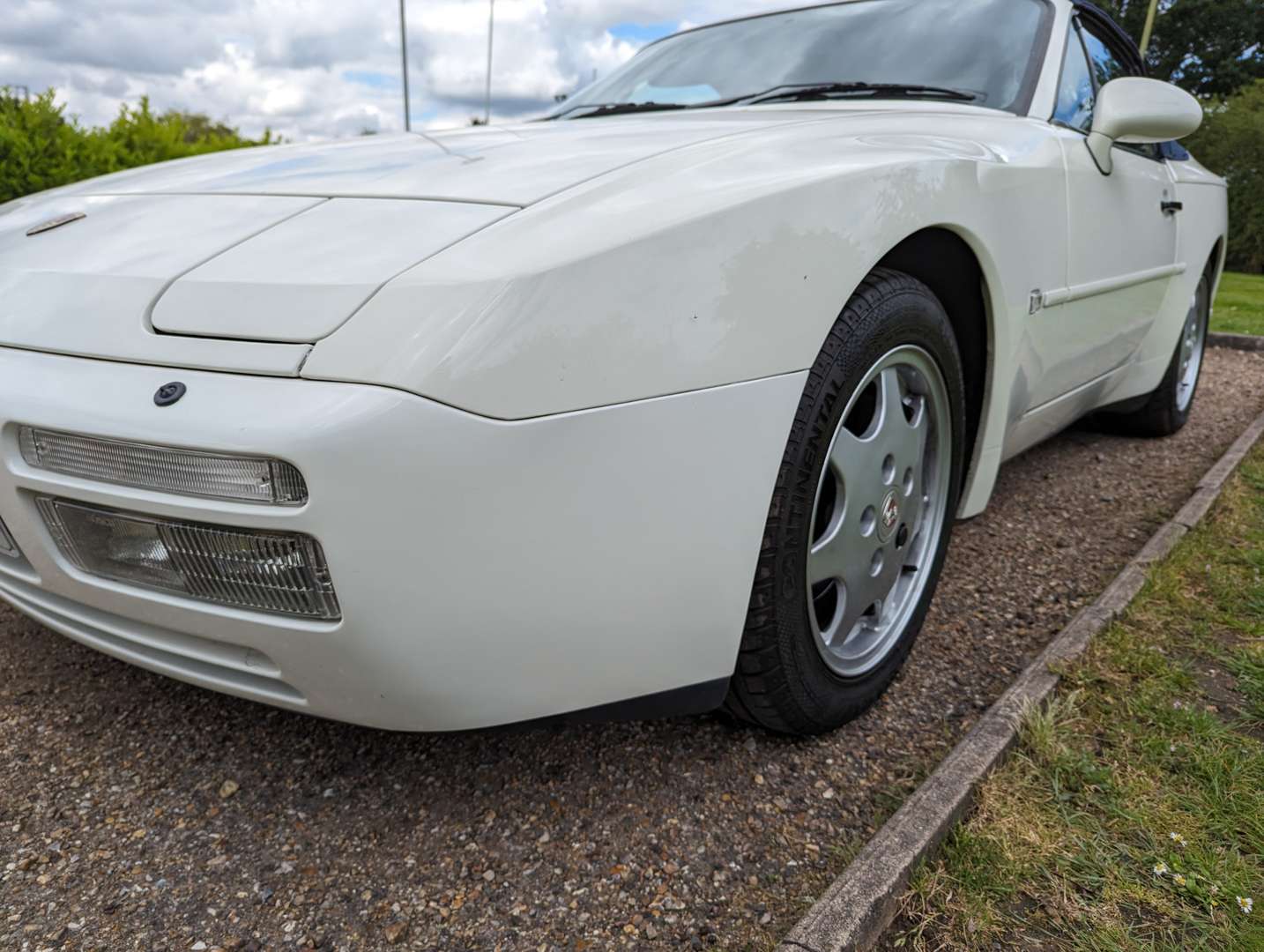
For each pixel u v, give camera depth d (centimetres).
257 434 104
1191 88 3378
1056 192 202
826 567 153
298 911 125
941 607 216
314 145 193
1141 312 282
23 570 141
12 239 156
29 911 125
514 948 119
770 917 124
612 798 147
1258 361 611
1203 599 211
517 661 120
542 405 110
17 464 123
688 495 124
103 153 539
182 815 144
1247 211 1941
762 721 153
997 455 201
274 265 122
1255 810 139
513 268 111
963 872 127
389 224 127
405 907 126
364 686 117
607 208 123
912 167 153
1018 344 193
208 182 164
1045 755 150
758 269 128
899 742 163
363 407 103
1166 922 120
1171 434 387
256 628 116
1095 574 238
